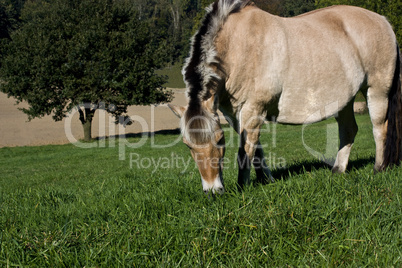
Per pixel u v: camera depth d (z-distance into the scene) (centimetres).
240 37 433
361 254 267
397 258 257
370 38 511
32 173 1391
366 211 327
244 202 351
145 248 285
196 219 329
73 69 2467
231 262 270
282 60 450
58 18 2575
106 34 2566
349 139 562
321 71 475
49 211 416
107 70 2472
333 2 2759
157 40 3120
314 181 414
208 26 420
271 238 293
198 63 403
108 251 280
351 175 442
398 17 2423
